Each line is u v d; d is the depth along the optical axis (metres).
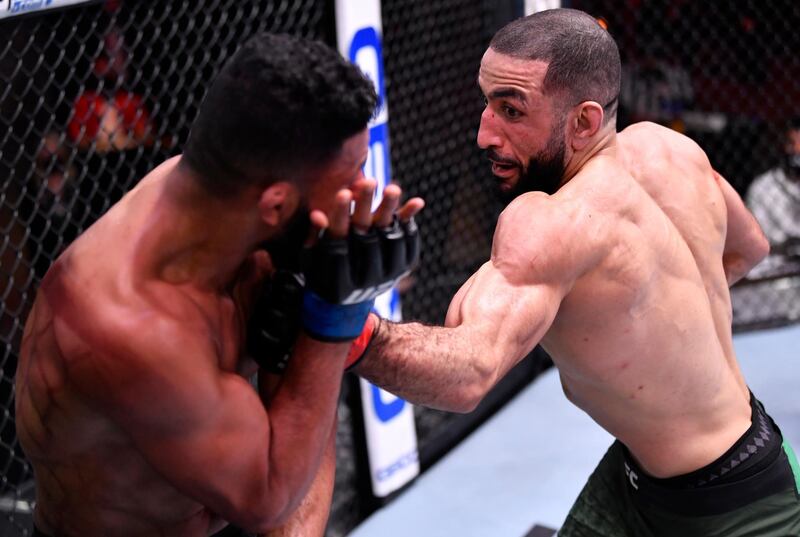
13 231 3.01
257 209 1.28
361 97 1.26
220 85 1.24
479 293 1.63
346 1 2.98
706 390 1.90
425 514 3.39
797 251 4.77
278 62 1.21
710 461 1.92
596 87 1.72
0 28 2.60
